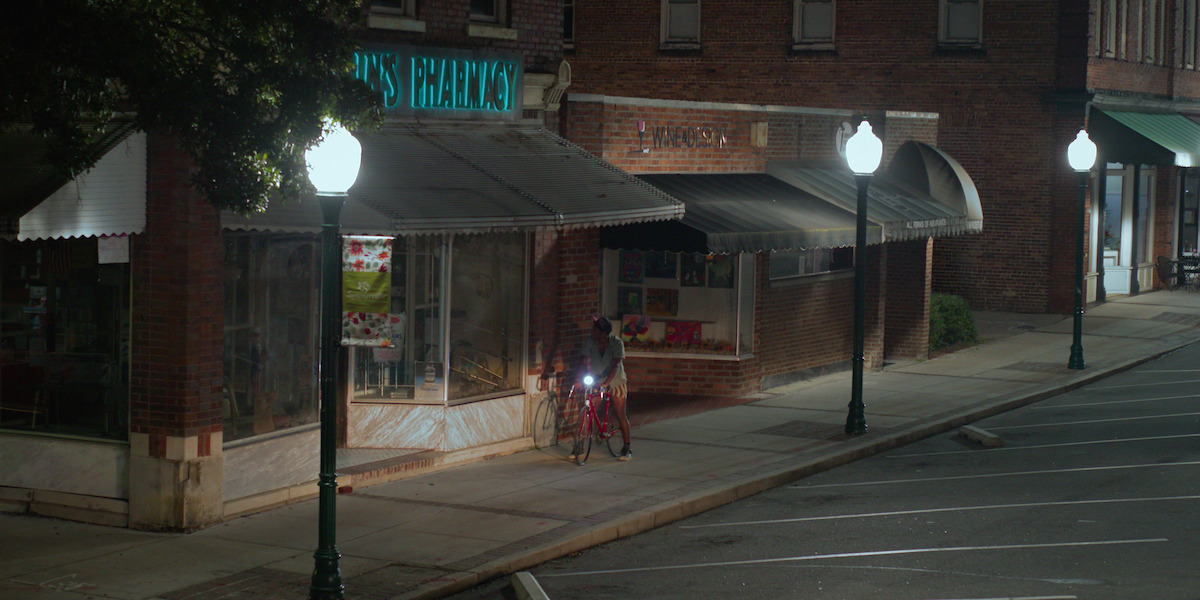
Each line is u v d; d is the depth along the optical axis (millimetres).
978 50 41531
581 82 44625
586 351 21125
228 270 17000
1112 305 44875
